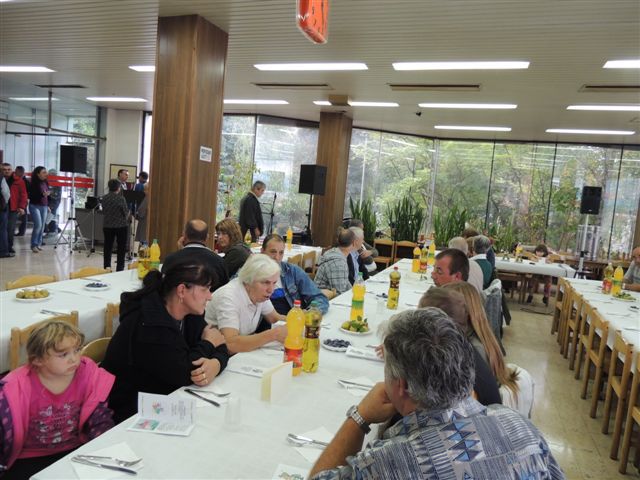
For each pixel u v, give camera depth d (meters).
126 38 5.43
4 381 1.48
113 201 6.72
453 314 1.74
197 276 1.69
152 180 4.75
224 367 1.83
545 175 9.88
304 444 1.31
